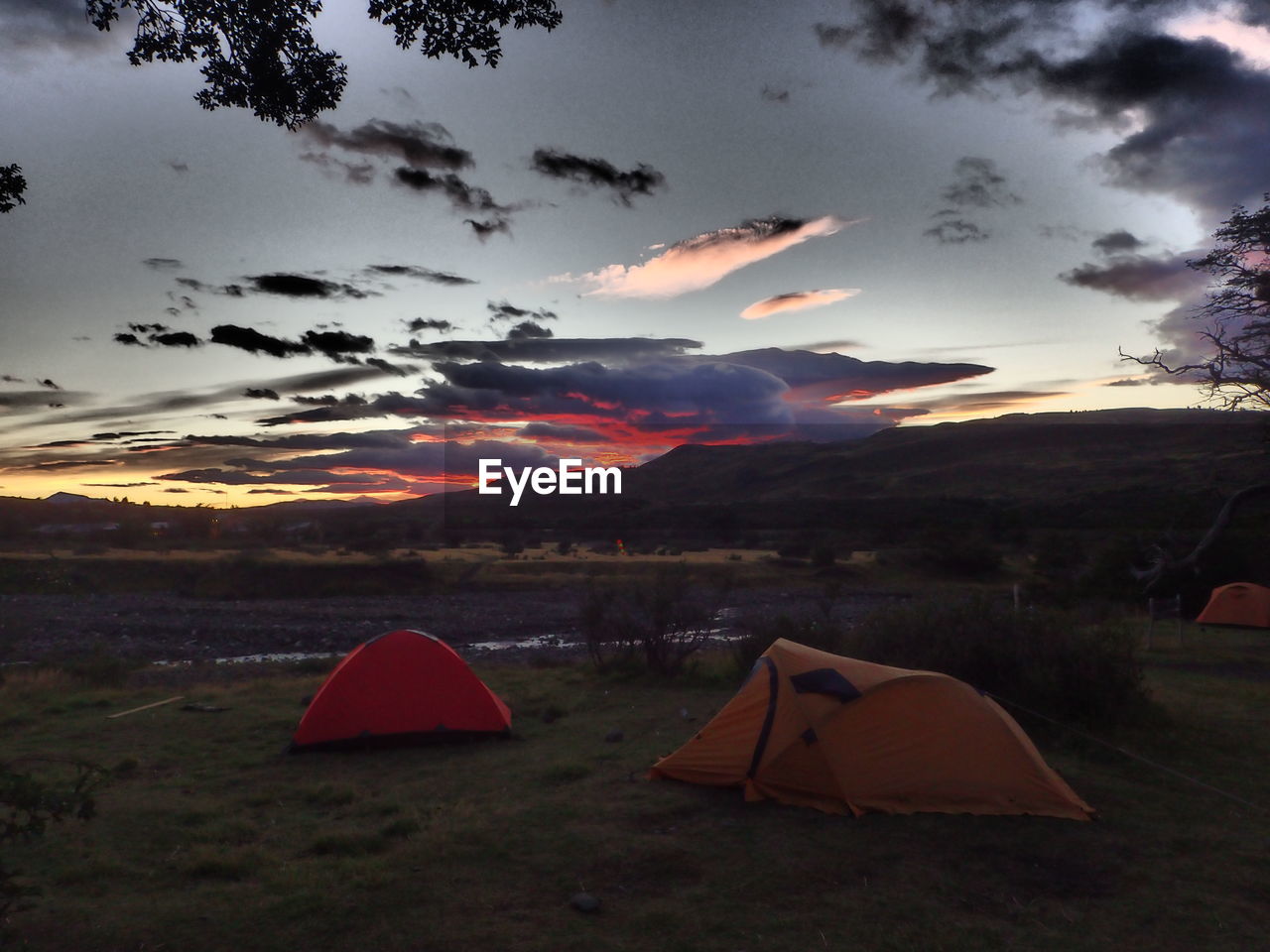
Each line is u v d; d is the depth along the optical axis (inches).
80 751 422.3
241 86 268.7
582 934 203.8
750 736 326.0
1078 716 436.5
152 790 346.9
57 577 1637.6
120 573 1978.3
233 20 257.9
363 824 300.0
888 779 300.8
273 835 287.1
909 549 2536.9
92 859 259.0
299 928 207.9
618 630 665.0
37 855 264.1
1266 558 1266.0
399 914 215.9
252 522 3978.8
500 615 1628.9
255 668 885.8
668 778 342.0
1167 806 307.3
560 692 594.2
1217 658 759.7
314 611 1644.9
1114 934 204.7
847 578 2285.9
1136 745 398.3
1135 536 1366.9
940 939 200.5
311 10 262.4
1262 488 1082.1
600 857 255.4
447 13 263.0
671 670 644.7
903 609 530.3
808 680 327.6
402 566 2164.1
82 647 1194.6
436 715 429.7
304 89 270.5
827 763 305.4
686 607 671.1
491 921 211.8
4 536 3009.4
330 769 385.7
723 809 302.7
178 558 2292.1
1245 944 199.6
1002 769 301.7
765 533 3695.9
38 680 696.4
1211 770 361.1
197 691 637.9
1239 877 241.1
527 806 309.4
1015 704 437.1
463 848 263.4
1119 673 447.2
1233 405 1063.6
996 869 246.4
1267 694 550.0
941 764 302.7
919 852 258.7
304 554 2689.5
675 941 199.9
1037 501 3971.5
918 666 477.1
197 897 228.2
